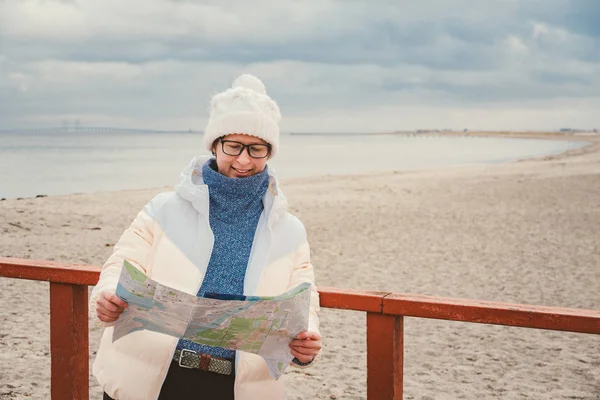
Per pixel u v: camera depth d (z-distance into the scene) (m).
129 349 2.02
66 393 2.75
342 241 12.23
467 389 5.02
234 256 2.03
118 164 53.22
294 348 1.94
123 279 1.77
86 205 16.41
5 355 5.38
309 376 5.19
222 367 2.00
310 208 16.92
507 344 6.20
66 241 11.48
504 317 2.19
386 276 9.36
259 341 1.88
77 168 46.78
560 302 7.93
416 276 9.38
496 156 64.44
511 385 5.12
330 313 7.21
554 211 16.33
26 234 12.01
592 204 17.58
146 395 1.98
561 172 29.73
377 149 94.12
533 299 8.06
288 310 1.82
